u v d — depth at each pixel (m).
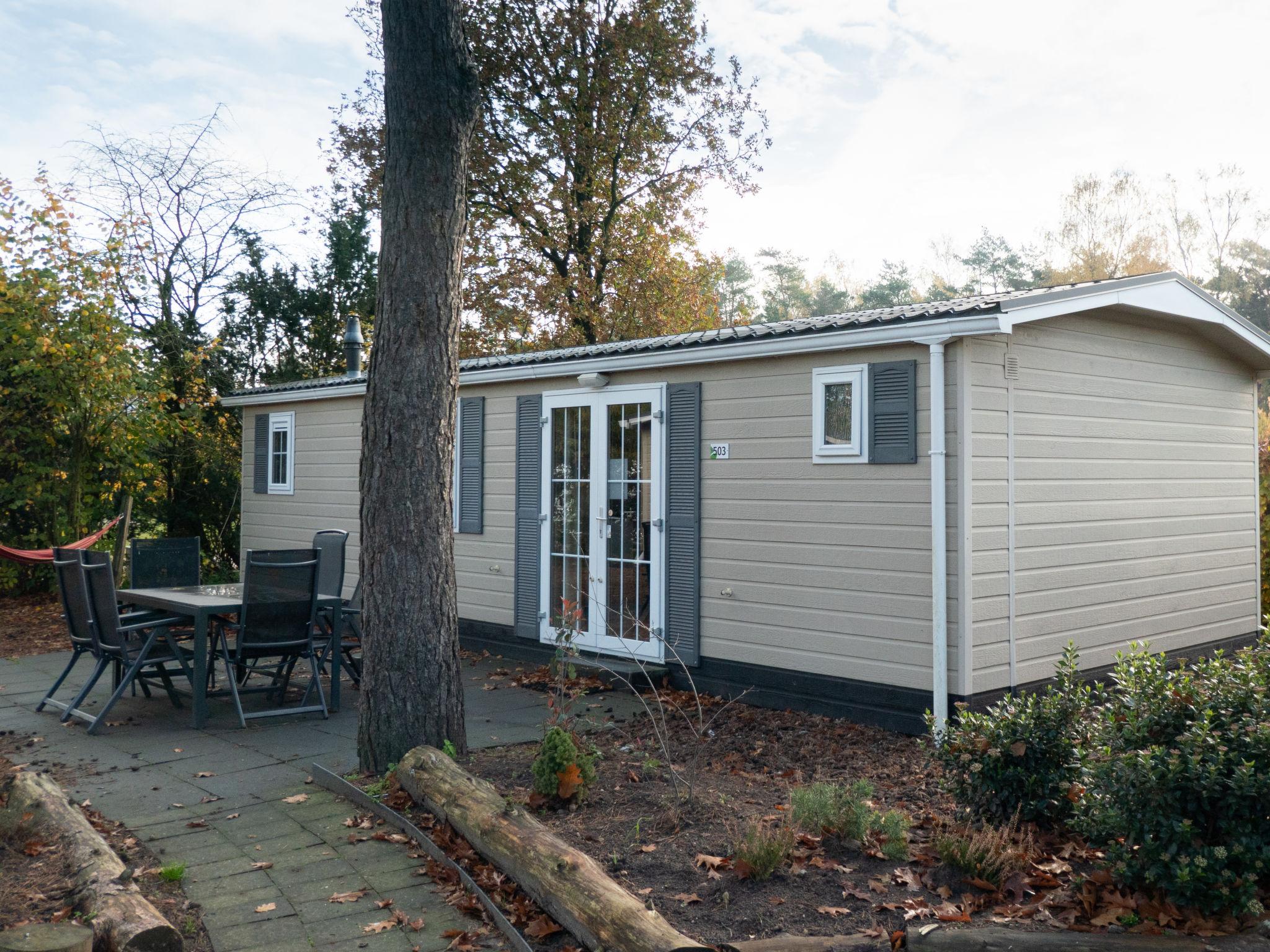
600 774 5.14
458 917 3.67
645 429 8.16
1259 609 9.19
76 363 12.52
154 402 13.95
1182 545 8.18
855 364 6.66
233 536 17.05
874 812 4.23
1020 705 4.41
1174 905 3.46
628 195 21.12
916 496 6.34
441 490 5.61
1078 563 7.05
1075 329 7.10
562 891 3.49
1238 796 3.42
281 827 4.68
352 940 3.48
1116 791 3.65
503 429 9.61
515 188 19.89
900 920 3.44
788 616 7.09
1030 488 6.64
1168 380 8.05
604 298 20.92
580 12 19.12
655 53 19.72
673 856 3.99
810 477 6.95
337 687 7.29
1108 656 7.31
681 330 21.70
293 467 12.27
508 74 19.41
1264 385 20.02
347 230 20.12
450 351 5.66
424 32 5.48
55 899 3.71
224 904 3.79
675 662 7.88
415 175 5.54
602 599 8.52
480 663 9.25
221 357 18.34
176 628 7.94
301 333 19.78
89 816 4.81
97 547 14.37
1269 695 3.77
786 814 4.35
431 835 4.42
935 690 6.11
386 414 5.54
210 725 6.82
